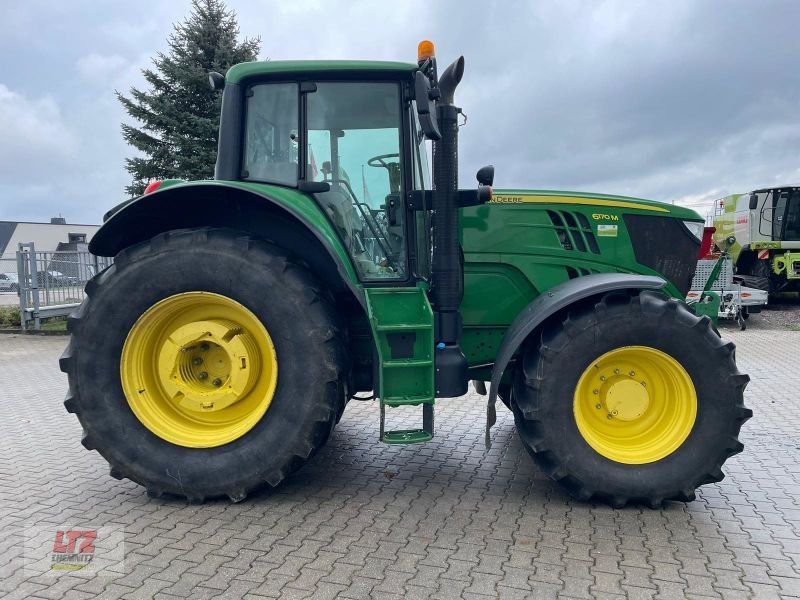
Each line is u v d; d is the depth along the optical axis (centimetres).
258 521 322
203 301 347
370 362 391
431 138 329
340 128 372
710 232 524
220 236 339
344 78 370
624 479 331
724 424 332
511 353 338
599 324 331
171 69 1714
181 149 1717
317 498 354
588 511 335
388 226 375
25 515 332
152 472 340
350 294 380
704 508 341
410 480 386
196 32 1758
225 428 350
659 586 257
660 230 416
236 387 343
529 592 252
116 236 371
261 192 338
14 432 510
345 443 468
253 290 335
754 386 664
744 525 318
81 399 342
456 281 362
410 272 374
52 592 253
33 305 1244
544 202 403
